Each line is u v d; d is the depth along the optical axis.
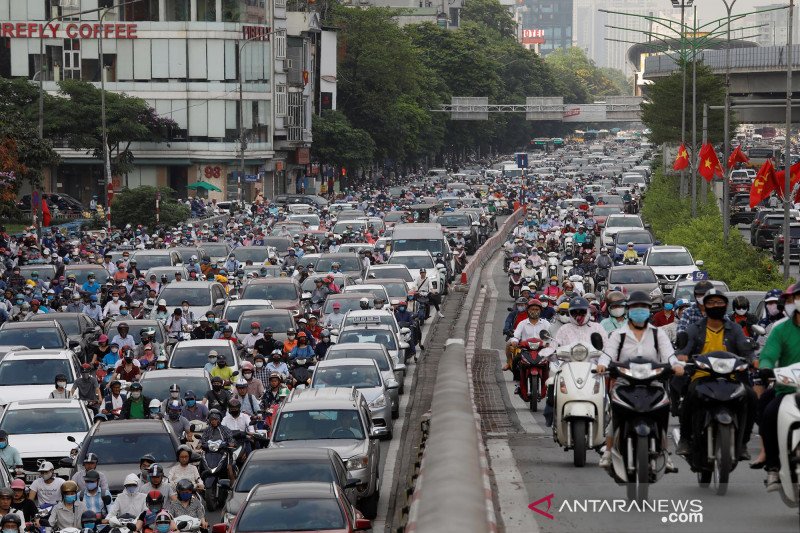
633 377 35.12
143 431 55.75
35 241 143.00
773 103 146.62
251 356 75.00
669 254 124.31
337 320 98.25
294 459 46.31
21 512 47.38
